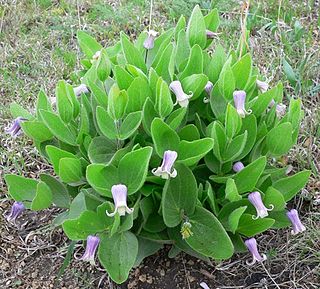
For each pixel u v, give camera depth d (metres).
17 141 0.66
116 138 0.47
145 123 0.47
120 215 0.44
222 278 0.52
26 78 0.76
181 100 0.47
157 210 0.49
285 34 0.77
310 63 0.72
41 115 0.47
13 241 0.57
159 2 0.88
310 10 0.84
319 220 0.56
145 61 0.55
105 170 0.45
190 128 0.48
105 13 0.85
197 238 0.46
